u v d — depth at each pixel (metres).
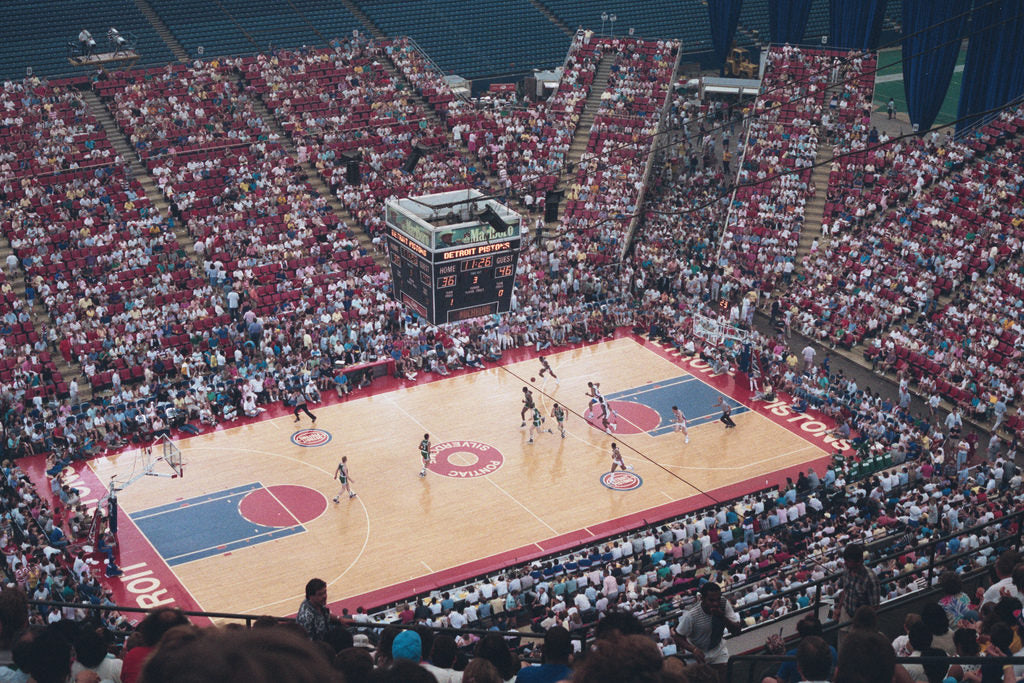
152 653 4.20
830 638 17.66
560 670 9.93
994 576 18.45
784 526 49.50
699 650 14.33
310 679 4.07
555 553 47.78
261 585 46.47
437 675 11.56
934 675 11.84
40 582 43.28
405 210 49.00
